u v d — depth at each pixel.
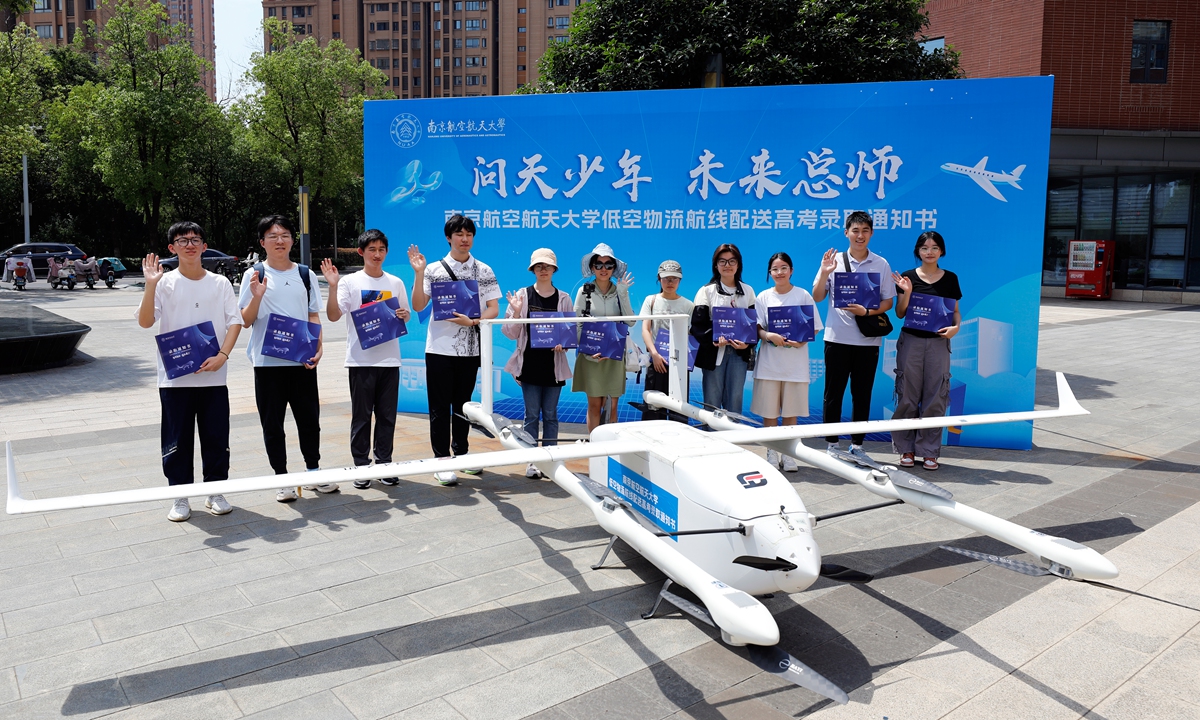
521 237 8.08
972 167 6.92
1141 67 21.55
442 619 3.83
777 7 10.05
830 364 6.36
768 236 7.53
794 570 3.18
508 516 5.34
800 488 5.98
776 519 3.35
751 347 6.19
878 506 3.91
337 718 2.99
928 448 6.41
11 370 11.69
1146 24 21.36
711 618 3.03
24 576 4.32
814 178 7.35
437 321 5.95
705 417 5.20
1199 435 7.74
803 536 3.29
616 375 6.18
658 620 3.82
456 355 5.96
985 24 22.59
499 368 8.27
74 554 4.64
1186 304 22.88
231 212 44.69
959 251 7.05
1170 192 23.12
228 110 41.31
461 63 90.19
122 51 34.75
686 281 7.76
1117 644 3.60
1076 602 4.05
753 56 9.80
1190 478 6.21
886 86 7.07
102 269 29.84
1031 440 7.09
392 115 8.19
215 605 3.97
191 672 3.33
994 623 3.81
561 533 5.02
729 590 2.92
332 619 3.83
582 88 10.27
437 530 5.06
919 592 4.18
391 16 90.00
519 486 6.06
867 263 6.25
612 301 6.16
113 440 7.54
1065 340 15.04
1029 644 3.60
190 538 4.90
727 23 9.88
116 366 12.44
